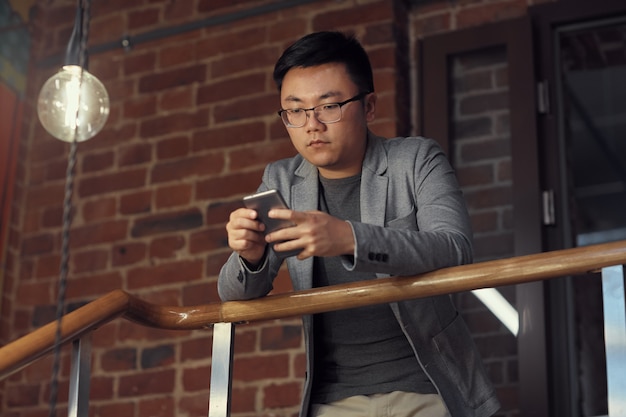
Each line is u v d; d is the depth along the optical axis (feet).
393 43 12.10
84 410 5.85
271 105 12.73
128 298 6.08
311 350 6.06
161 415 11.94
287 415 11.32
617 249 5.14
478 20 12.17
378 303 5.66
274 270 6.30
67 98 10.00
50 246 13.44
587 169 19.89
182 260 12.55
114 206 13.21
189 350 12.10
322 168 6.30
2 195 13.44
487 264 5.42
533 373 10.41
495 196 11.53
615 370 4.97
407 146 6.32
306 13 12.87
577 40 12.01
